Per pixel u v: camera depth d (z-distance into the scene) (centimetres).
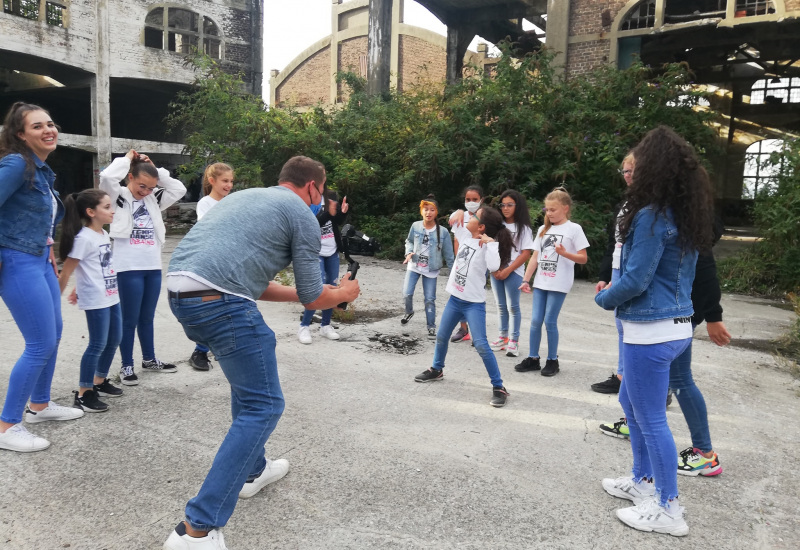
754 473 324
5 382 402
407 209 1213
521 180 1069
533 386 457
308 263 247
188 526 222
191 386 420
